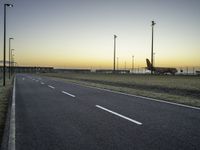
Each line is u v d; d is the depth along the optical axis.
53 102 13.62
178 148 5.61
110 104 12.72
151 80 39.25
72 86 26.47
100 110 10.88
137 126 7.83
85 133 7.04
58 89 22.50
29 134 7.03
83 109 11.18
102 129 7.48
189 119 8.84
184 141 6.15
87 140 6.35
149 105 12.34
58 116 9.59
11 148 5.80
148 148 5.63
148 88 23.84
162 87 23.56
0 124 8.35
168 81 35.62
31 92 19.61
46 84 30.08
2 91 21.28
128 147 5.73
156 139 6.35
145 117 9.23
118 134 6.89
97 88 23.66
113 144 5.98
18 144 6.11
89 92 19.50
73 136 6.75
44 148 5.77
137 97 15.98
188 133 6.93
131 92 19.50
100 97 15.99
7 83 34.41
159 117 9.22
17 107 11.91
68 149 5.67
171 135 6.73
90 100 14.42
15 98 15.57
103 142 6.16
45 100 14.51
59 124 8.22
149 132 7.07
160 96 16.59
